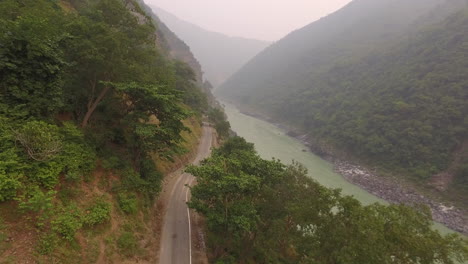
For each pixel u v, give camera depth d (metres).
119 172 19.55
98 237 14.77
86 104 19.98
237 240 19.23
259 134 98.00
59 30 15.91
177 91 22.23
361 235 11.82
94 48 16.00
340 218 13.62
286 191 18.17
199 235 21.50
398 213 13.16
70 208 13.95
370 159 69.69
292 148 83.25
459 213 46.16
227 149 31.36
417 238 11.97
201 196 18.66
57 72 15.08
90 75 18.34
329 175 61.97
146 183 21.05
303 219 14.84
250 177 18.17
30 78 14.11
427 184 54.94
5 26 12.86
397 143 66.38
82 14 19.94
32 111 14.29
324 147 81.75
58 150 13.80
